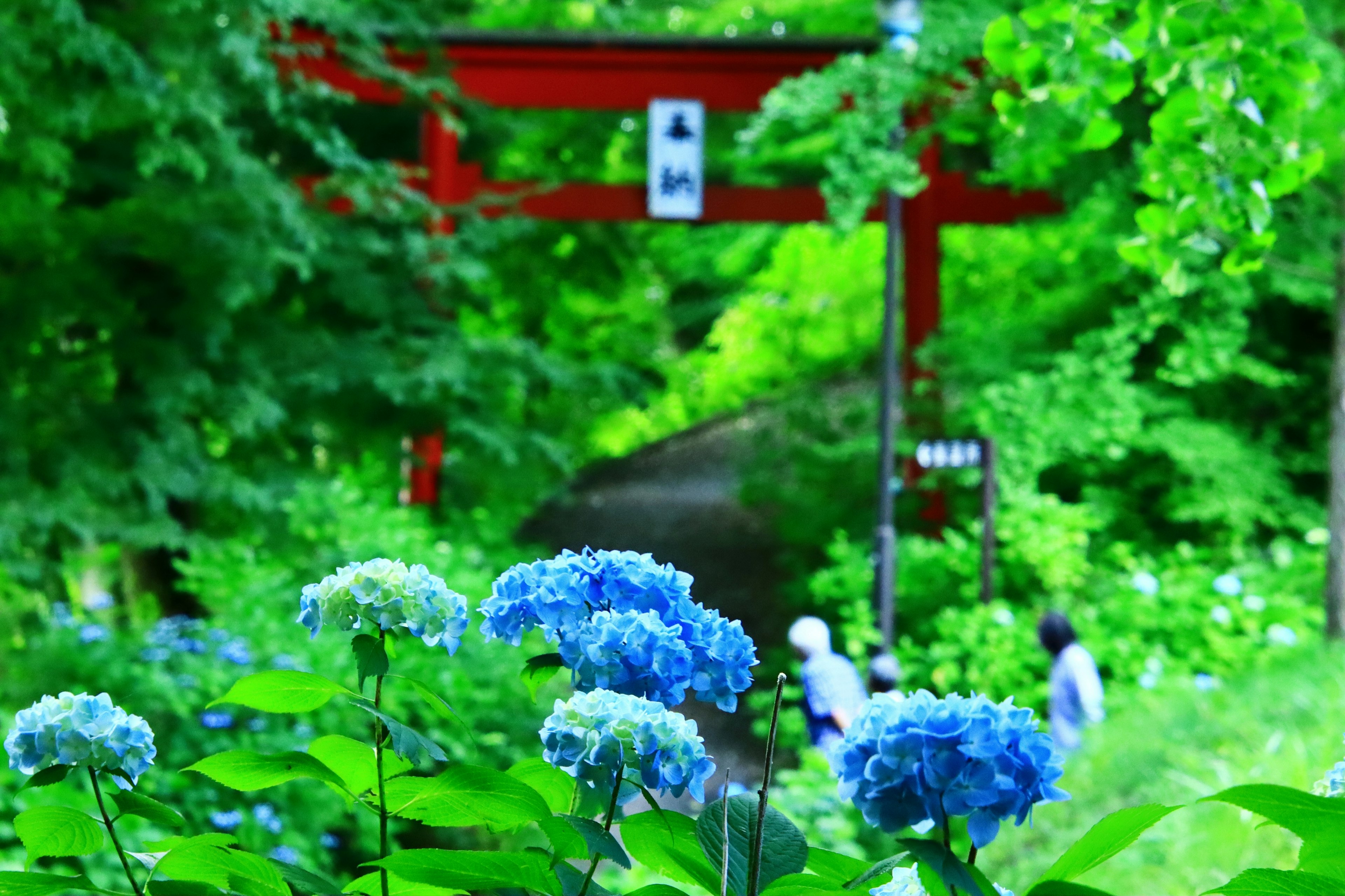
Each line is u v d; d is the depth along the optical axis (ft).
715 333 76.69
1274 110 10.62
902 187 36.91
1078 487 47.67
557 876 4.15
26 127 29.58
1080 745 25.22
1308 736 19.57
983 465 40.70
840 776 3.45
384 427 46.78
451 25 52.29
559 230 63.41
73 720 4.09
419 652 25.77
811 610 50.21
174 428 36.32
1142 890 15.74
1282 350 45.88
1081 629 37.37
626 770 4.12
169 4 31.86
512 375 47.55
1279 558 40.81
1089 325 46.57
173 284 37.35
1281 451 46.42
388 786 4.44
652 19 73.87
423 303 48.16
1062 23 11.19
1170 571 39.93
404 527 40.70
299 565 36.52
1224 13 10.38
